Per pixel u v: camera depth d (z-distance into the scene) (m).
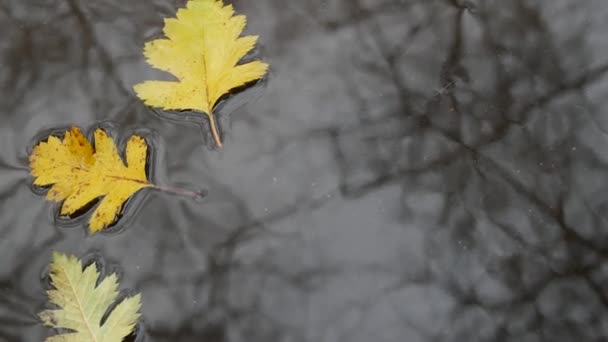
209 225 0.70
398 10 0.72
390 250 0.69
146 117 0.71
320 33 0.72
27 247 0.69
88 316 0.69
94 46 0.72
